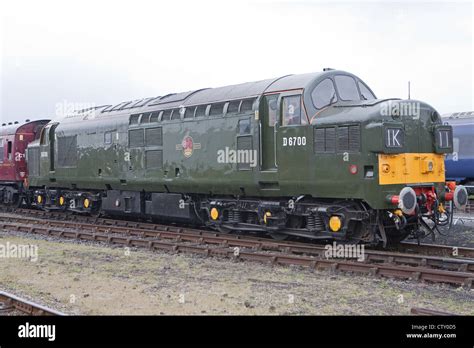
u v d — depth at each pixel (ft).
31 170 72.23
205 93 48.67
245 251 39.68
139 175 53.67
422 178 37.60
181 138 48.78
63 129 65.57
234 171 43.70
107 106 62.54
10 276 33.55
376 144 34.71
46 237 50.93
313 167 38.22
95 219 62.34
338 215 37.50
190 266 36.14
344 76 41.78
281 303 26.48
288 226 42.29
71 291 29.45
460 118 84.58
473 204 74.38
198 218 50.60
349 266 32.71
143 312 24.94
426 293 27.81
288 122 40.04
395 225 37.32
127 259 39.06
